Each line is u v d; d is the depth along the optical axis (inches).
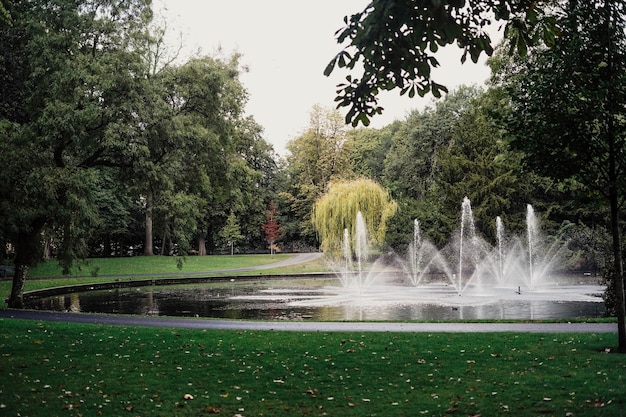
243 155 2541.8
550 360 381.7
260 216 2647.6
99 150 892.6
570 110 393.1
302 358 407.5
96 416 272.7
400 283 1374.3
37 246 885.2
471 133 1710.1
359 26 231.0
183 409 286.7
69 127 785.6
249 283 1457.9
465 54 253.8
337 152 2440.9
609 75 388.2
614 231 407.8
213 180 1075.9
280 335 508.1
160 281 1461.6
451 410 276.1
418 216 1721.2
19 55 1066.1
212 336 507.5
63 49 835.4
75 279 1408.7
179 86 964.0
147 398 305.9
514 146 419.8
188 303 989.8
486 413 270.8
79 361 398.9
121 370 372.2
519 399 292.4
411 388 323.0
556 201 1691.7
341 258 1836.9
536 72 412.5
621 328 405.1
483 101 1006.4
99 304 992.9
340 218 1742.1
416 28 227.0
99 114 815.1
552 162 407.5
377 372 364.2
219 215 2568.9
